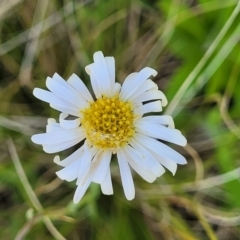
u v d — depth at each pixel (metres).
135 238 0.23
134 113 0.20
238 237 0.24
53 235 0.23
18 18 0.24
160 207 0.24
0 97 0.24
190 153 0.23
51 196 0.24
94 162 0.20
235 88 0.24
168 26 0.23
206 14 0.24
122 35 0.24
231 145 0.24
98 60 0.20
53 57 0.24
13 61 0.24
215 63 0.23
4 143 0.24
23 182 0.23
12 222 0.24
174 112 0.23
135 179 0.24
